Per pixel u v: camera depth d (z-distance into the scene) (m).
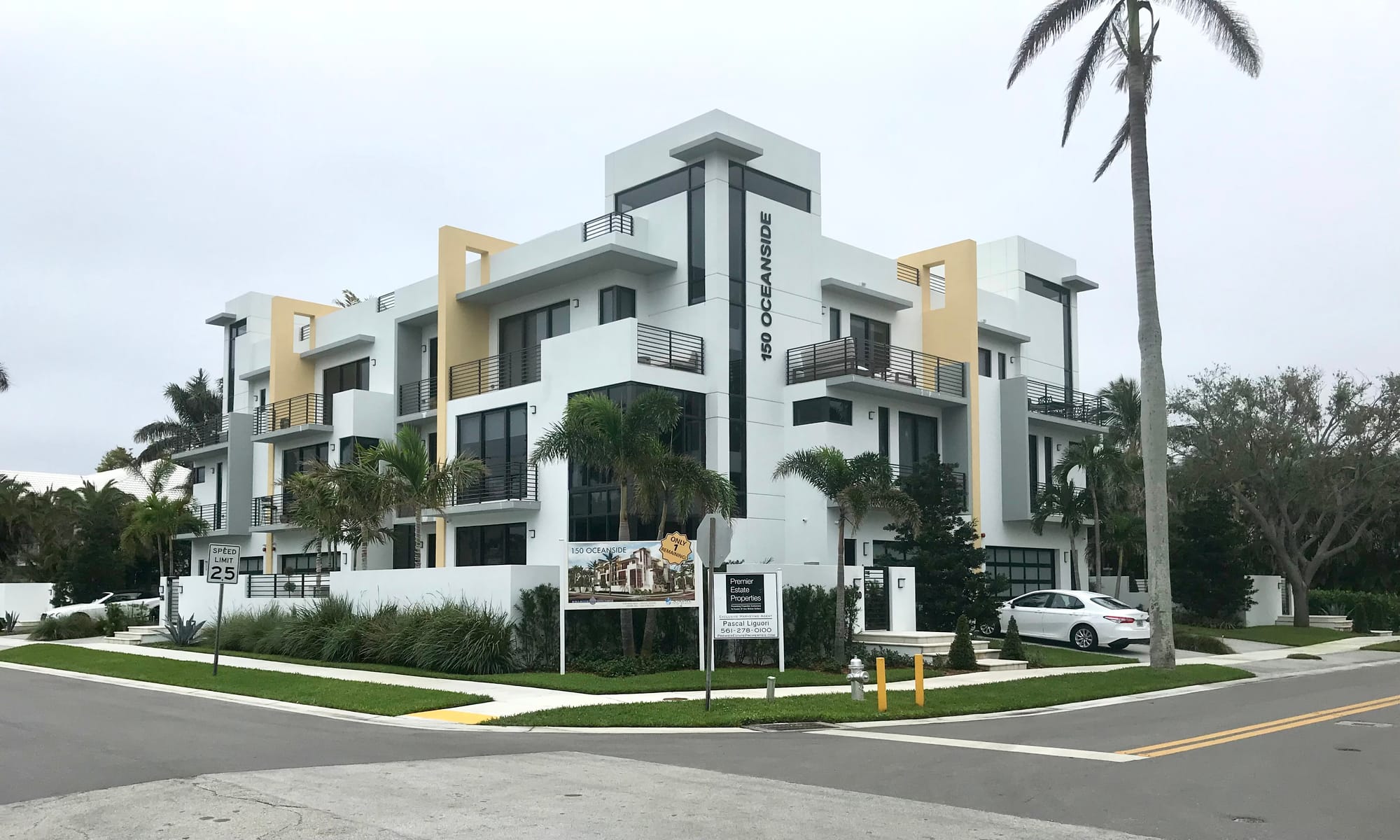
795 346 31.31
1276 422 39.09
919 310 35.91
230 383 46.50
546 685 19.14
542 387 29.69
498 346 33.53
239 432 42.56
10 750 12.52
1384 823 8.52
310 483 30.58
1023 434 35.12
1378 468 38.19
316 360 41.00
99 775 10.73
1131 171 24.23
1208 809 9.02
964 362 34.34
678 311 30.05
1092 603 27.97
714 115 29.83
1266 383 39.88
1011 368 38.84
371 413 36.12
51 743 13.20
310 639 26.42
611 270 30.25
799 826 8.27
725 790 9.76
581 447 22.11
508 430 30.97
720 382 28.92
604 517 27.84
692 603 21.48
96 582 51.47
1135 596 39.59
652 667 21.25
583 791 9.72
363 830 8.15
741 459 29.39
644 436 22.03
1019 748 12.61
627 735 13.91
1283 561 40.03
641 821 8.44
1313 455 38.97
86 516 52.94
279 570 40.25
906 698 17.14
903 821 8.45
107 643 33.38
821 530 29.33
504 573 22.69
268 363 42.94
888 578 25.91
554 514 29.09
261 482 42.25
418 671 22.52
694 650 22.64
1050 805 9.14
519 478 30.17
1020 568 36.09
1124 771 10.91
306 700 17.95
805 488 29.89
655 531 27.19
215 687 20.39
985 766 11.20
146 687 21.55
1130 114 24.30
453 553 32.53
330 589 28.83
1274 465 38.97
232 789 9.84
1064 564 37.78
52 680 23.30
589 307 30.83
